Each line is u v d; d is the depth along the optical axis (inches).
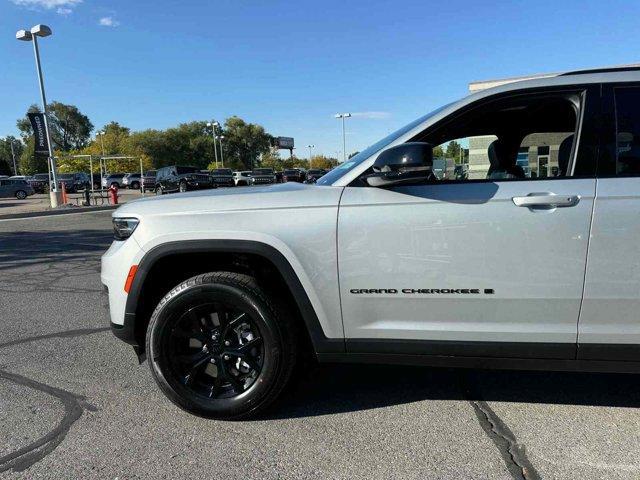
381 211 101.8
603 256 95.1
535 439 104.3
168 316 112.2
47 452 102.6
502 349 101.6
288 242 105.3
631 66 105.1
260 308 108.0
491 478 91.5
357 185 105.9
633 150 97.6
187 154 3459.6
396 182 97.4
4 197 1445.6
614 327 97.5
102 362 151.6
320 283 105.3
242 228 107.0
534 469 94.0
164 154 3309.5
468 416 114.8
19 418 117.2
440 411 117.5
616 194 94.8
